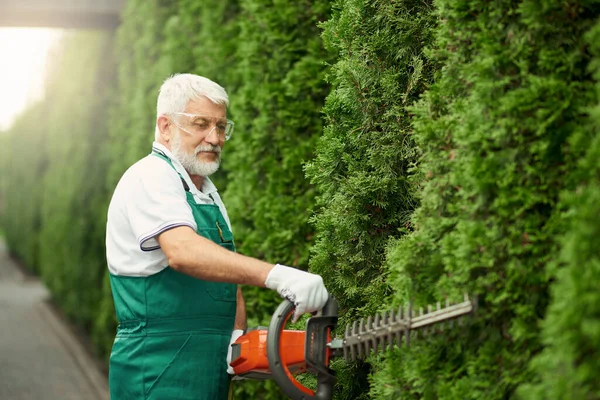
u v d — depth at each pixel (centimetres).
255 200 360
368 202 238
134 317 222
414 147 225
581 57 165
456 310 169
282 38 338
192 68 490
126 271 221
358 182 233
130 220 216
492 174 168
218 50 429
